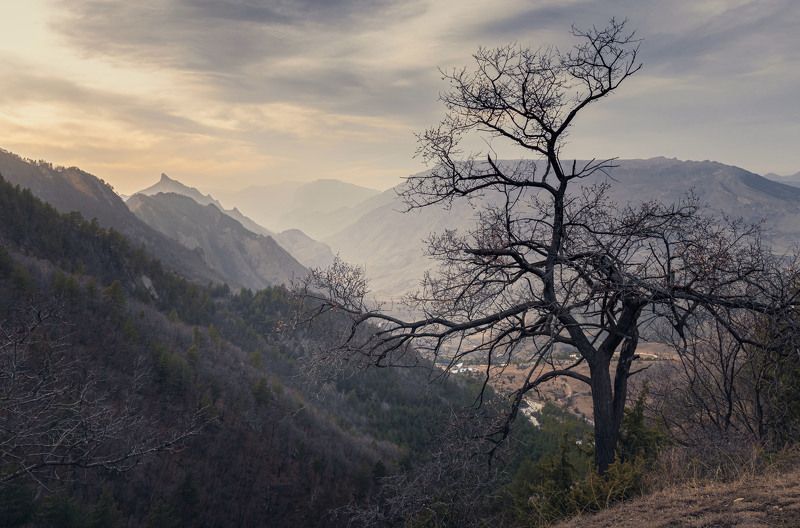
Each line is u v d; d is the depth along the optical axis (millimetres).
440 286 8516
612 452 8453
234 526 63500
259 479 71688
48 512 39906
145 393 70500
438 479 8055
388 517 7977
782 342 8086
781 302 7855
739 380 12688
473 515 8500
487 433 8414
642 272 8258
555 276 8344
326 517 67625
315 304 8867
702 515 5383
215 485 67375
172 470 64688
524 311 7891
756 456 7359
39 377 9164
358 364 8516
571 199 8719
